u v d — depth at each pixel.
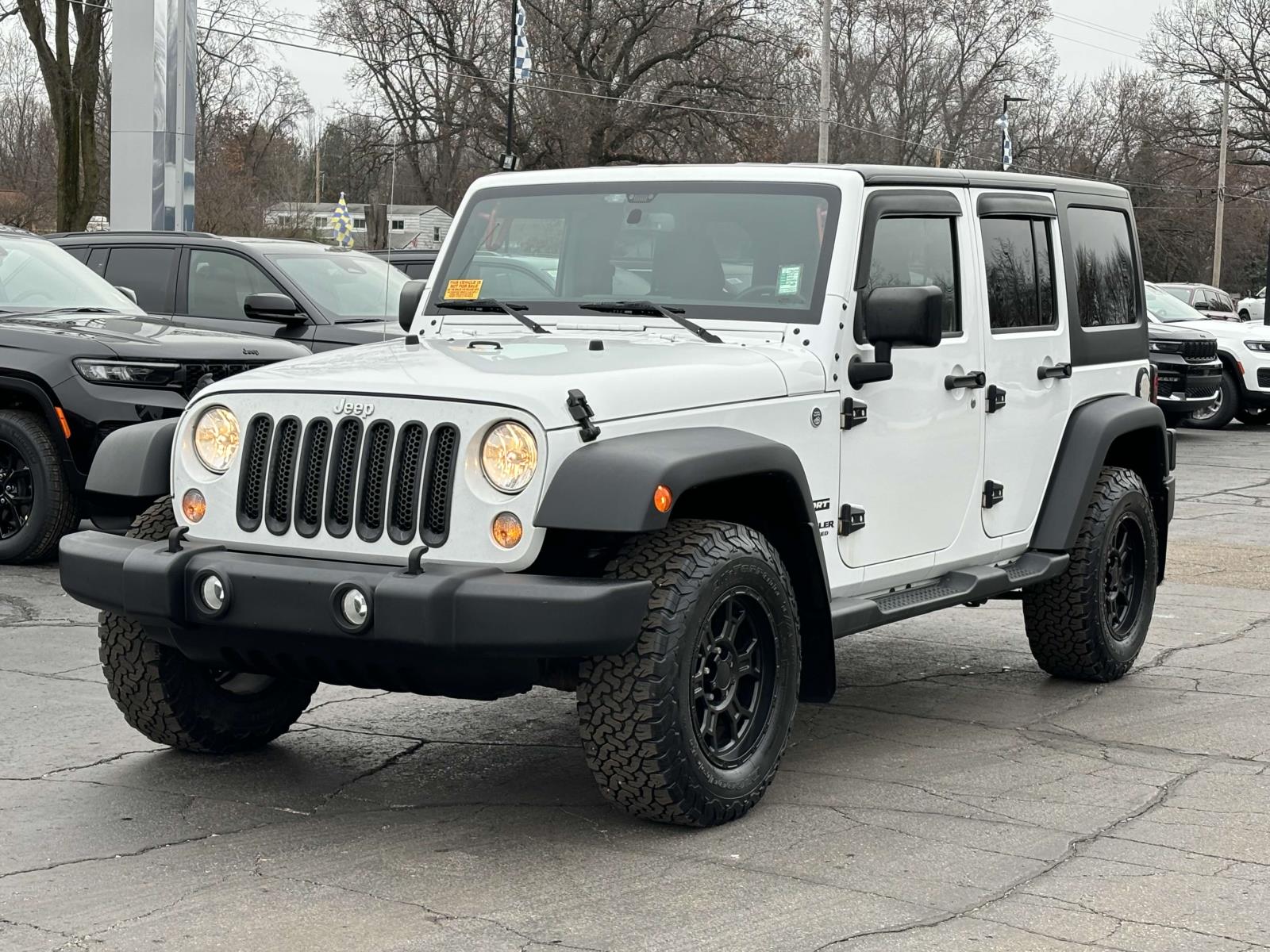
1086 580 6.66
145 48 17.81
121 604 4.65
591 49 50.91
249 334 11.62
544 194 5.86
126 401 8.98
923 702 6.54
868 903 4.08
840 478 5.29
